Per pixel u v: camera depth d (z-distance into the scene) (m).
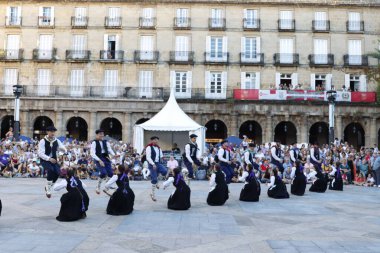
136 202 14.74
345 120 44.81
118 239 8.95
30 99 45.97
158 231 9.87
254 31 47.41
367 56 46.84
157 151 14.81
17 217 11.34
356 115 44.25
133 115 46.22
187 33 47.44
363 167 25.44
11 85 47.44
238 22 47.53
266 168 24.58
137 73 47.28
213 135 50.00
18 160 26.31
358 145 49.56
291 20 47.41
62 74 47.44
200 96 46.91
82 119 50.31
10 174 25.73
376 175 23.53
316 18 47.59
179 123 29.66
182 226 10.54
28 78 47.50
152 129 29.28
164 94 46.69
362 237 9.62
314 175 20.03
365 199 17.14
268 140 44.59
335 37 47.41
